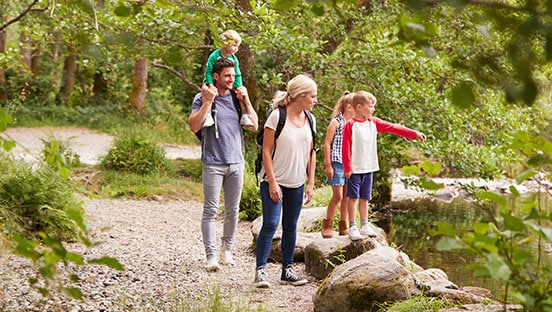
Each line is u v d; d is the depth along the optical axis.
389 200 14.02
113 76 28.02
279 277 6.40
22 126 24.97
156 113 24.92
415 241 10.11
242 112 6.44
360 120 6.67
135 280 5.92
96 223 9.14
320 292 5.17
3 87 27.48
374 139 6.70
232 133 6.42
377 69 11.30
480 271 2.25
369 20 11.40
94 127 25.92
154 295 5.46
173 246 7.86
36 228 7.38
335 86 11.73
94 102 28.53
